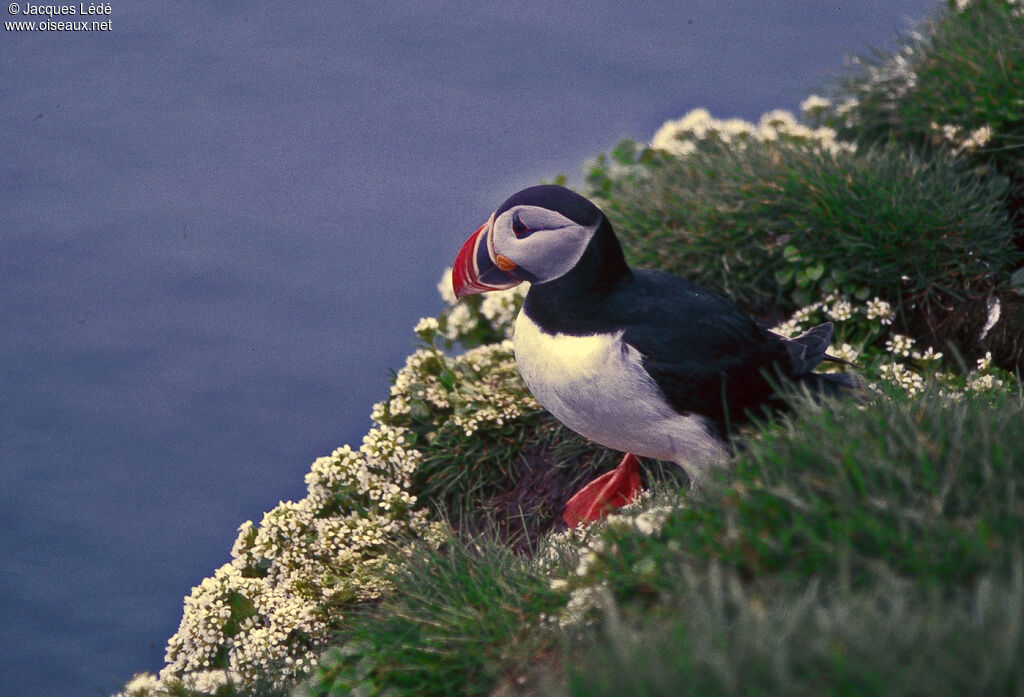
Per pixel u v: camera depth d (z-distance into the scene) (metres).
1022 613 4.36
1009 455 5.49
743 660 4.43
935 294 10.45
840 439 5.82
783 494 5.39
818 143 12.00
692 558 5.44
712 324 7.34
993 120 11.41
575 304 7.34
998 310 10.12
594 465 9.43
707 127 14.16
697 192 11.70
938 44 12.53
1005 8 12.66
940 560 4.87
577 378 7.40
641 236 11.58
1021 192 11.26
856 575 4.97
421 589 7.12
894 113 12.51
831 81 13.58
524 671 5.94
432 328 11.47
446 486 9.70
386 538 8.73
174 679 7.62
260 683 7.40
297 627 7.92
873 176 10.83
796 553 5.18
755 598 4.99
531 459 9.80
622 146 15.03
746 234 10.98
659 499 6.84
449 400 9.99
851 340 10.41
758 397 7.42
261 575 8.97
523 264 7.43
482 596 6.70
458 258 7.83
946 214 10.51
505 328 12.09
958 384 8.68
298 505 9.16
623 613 5.60
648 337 7.16
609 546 6.11
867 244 10.37
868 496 5.28
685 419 7.29
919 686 4.11
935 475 5.37
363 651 6.86
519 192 7.56
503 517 9.52
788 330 10.11
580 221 7.25
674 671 4.52
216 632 8.21
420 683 6.48
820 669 4.34
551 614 6.16
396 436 9.56
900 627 4.41
